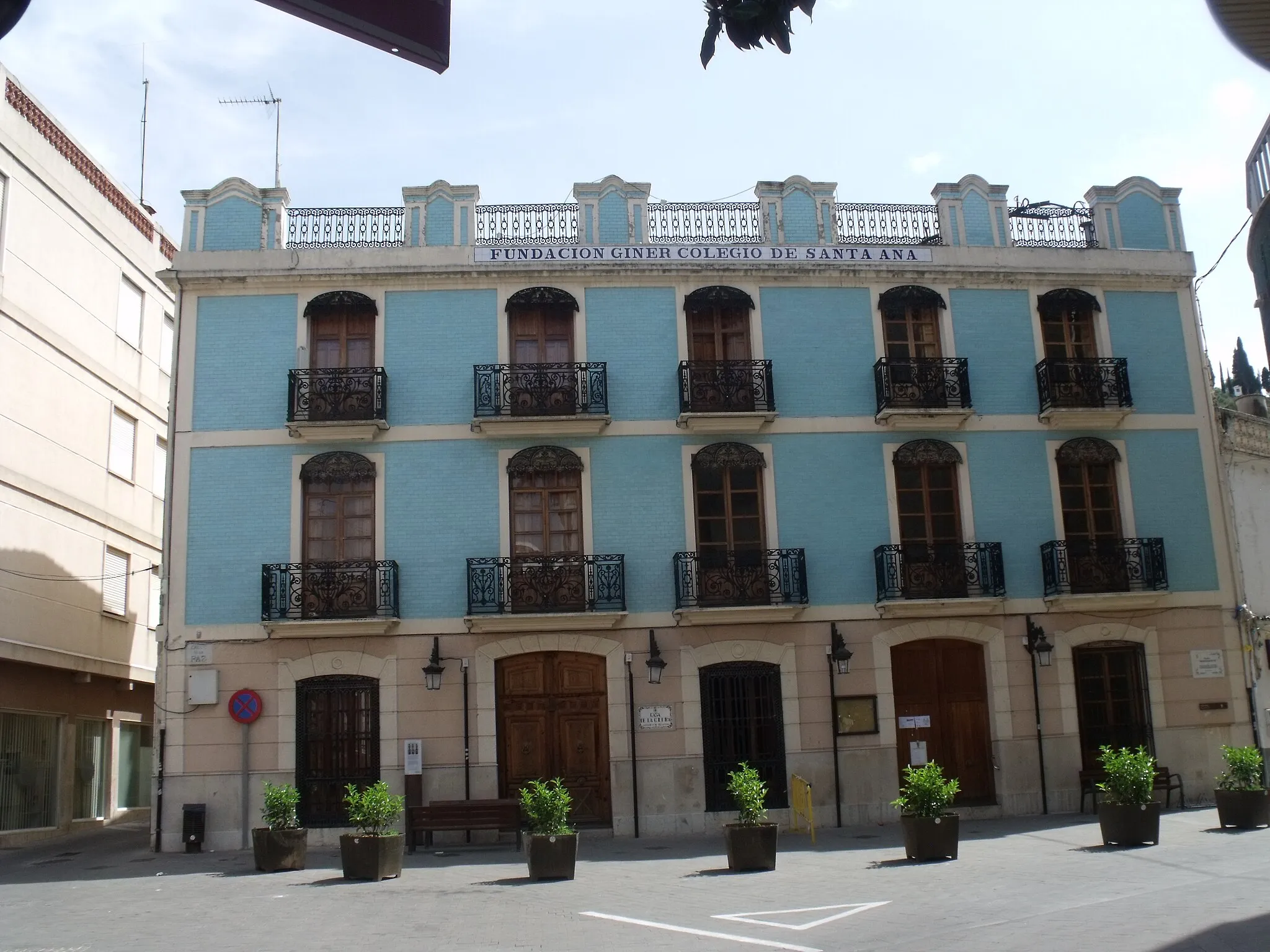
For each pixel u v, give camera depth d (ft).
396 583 63.46
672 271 68.44
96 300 80.07
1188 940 27.78
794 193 70.95
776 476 66.95
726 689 64.49
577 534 65.51
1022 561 67.62
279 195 68.03
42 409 72.38
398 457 65.41
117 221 83.66
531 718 63.77
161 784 61.16
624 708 63.41
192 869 52.42
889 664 65.41
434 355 66.69
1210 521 69.82
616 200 69.62
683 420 65.82
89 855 61.36
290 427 63.77
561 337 67.97
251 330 66.33
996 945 28.76
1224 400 102.22
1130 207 74.23
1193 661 67.67
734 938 31.86
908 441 68.23
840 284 69.77
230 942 33.60
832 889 40.01
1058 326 71.46
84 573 76.84
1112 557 67.31
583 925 34.81
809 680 64.69
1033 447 69.21
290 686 62.28
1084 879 39.22
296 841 50.57
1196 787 66.08
